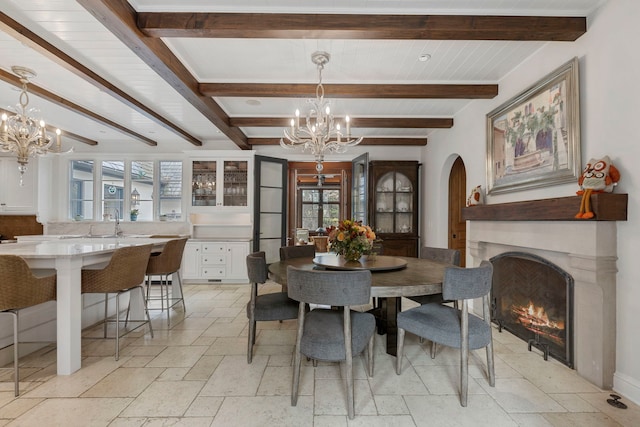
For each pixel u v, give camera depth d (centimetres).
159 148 552
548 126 241
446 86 316
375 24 209
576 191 217
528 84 269
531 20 210
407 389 201
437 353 255
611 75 194
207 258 504
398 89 316
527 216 249
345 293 172
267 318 230
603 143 199
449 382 210
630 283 185
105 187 557
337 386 204
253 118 421
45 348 261
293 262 279
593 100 206
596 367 201
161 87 316
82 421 168
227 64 280
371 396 193
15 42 235
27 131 323
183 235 525
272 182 559
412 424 167
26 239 440
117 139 547
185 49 255
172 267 339
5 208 509
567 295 228
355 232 260
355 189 557
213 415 174
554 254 242
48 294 214
